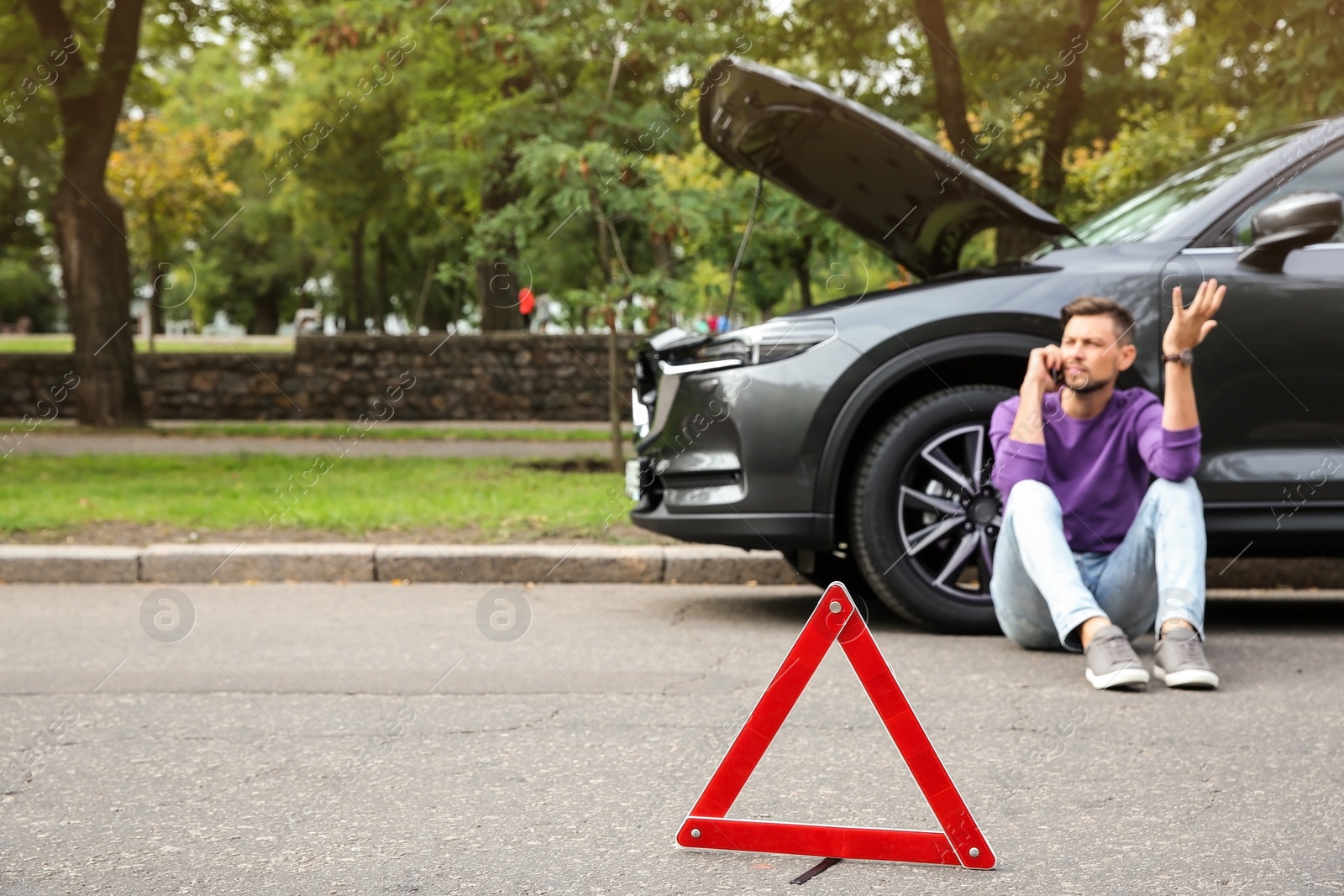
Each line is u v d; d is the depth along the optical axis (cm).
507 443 1277
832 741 310
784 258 891
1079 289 435
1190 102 1045
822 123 455
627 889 214
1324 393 430
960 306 435
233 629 467
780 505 438
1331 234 410
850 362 434
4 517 680
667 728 324
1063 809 256
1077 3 1051
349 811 258
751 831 232
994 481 401
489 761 296
